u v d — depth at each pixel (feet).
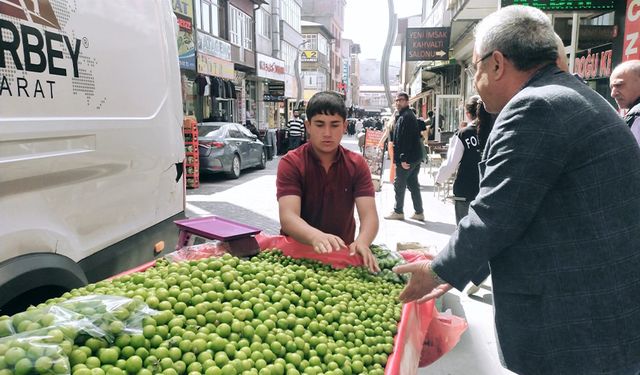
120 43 9.95
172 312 6.19
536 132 5.52
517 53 6.07
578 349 5.63
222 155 41.50
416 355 8.05
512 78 6.23
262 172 50.14
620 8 21.42
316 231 8.61
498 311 6.25
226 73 72.54
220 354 5.65
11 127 7.00
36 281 7.43
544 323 5.78
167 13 12.43
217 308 6.57
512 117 5.74
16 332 5.07
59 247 8.13
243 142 46.47
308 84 186.19
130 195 10.34
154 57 11.46
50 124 7.75
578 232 5.60
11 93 7.04
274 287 7.40
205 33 65.46
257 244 9.64
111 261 9.65
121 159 9.93
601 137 5.51
